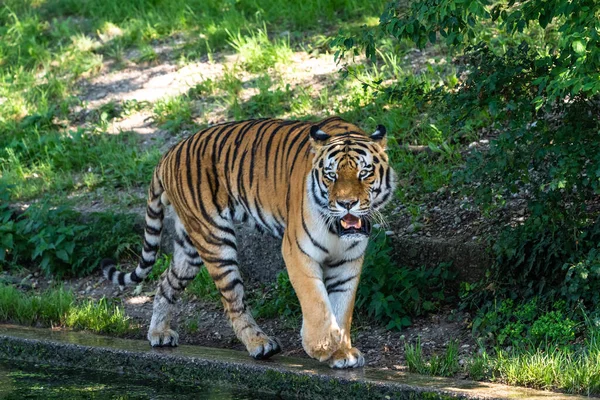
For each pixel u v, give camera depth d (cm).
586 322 970
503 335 1003
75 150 1631
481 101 1070
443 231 1184
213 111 1659
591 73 902
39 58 1978
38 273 1391
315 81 1658
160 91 1784
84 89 1858
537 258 1059
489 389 859
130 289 1306
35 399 945
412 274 1123
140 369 1021
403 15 1083
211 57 1836
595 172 959
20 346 1089
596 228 1030
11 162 1634
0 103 1845
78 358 1055
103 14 2152
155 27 2009
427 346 1042
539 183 1078
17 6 2245
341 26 1822
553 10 984
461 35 1057
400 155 1370
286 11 1938
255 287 1252
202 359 989
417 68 1577
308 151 973
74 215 1409
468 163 1065
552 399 818
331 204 910
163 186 1124
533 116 1059
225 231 1064
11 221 1415
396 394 874
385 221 1230
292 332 1125
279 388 942
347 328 968
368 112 1492
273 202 1016
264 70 1741
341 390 904
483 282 1098
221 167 1056
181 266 1109
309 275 952
